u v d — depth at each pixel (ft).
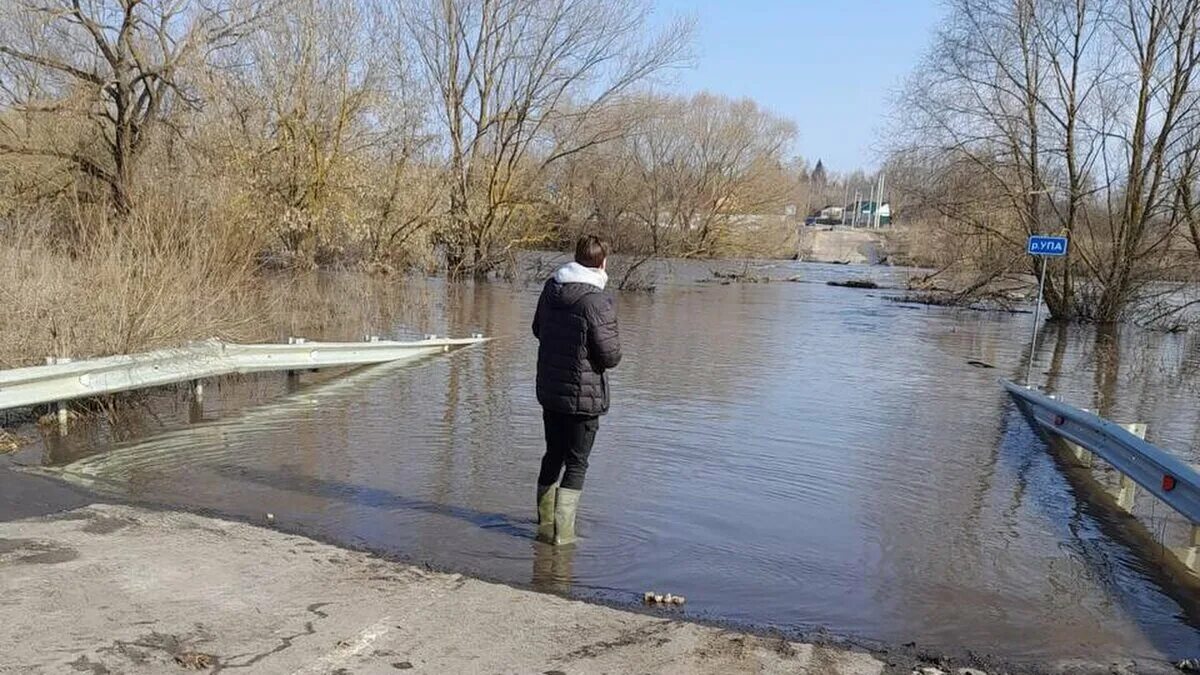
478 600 13.73
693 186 167.12
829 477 22.89
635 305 77.61
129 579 13.66
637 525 18.35
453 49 94.73
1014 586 16.05
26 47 57.00
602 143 103.91
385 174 77.82
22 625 11.87
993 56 74.64
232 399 29.53
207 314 31.73
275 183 66.33
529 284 93.66
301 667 11.21
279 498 18.98
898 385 38.91
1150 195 73.05
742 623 13.84
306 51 68.54
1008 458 25.68
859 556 17.25
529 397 31.35
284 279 54.03
